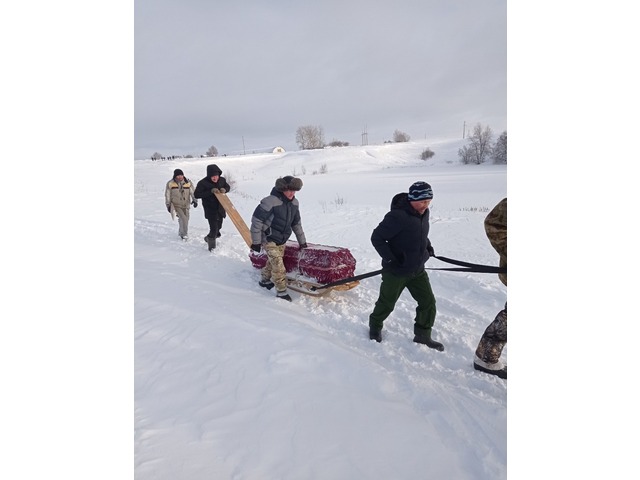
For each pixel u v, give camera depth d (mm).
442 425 2854
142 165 66250
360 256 8445
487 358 3723
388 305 4277
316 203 18609
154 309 4520
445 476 2324
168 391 2982
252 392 3012
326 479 2213
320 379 3258
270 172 66562
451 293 6055
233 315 4438
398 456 2447
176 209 9398
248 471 2230
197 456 2316
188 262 7344
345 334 4531
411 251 4062
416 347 4258
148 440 2414
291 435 2559
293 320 4555
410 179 36188
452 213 14234
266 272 6043
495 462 2480
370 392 3172
